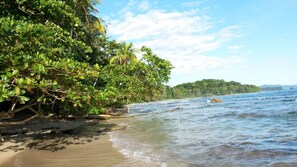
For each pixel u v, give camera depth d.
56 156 7.62
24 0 10.20
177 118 20.69
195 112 27.45
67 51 12.65
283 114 18.56
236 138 9.74
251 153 7.16
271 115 18.45
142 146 8.88
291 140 8.78
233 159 6.64
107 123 17.34
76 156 7.60
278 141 8.73
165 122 17.55
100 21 29.23
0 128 13.52
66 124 15.83
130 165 6.40
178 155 7.30
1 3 10.55
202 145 8.59
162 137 10.79
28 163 6.89
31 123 16.08
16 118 18.38
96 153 7.92
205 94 194.25
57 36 11.25
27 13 10.88
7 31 7.24
